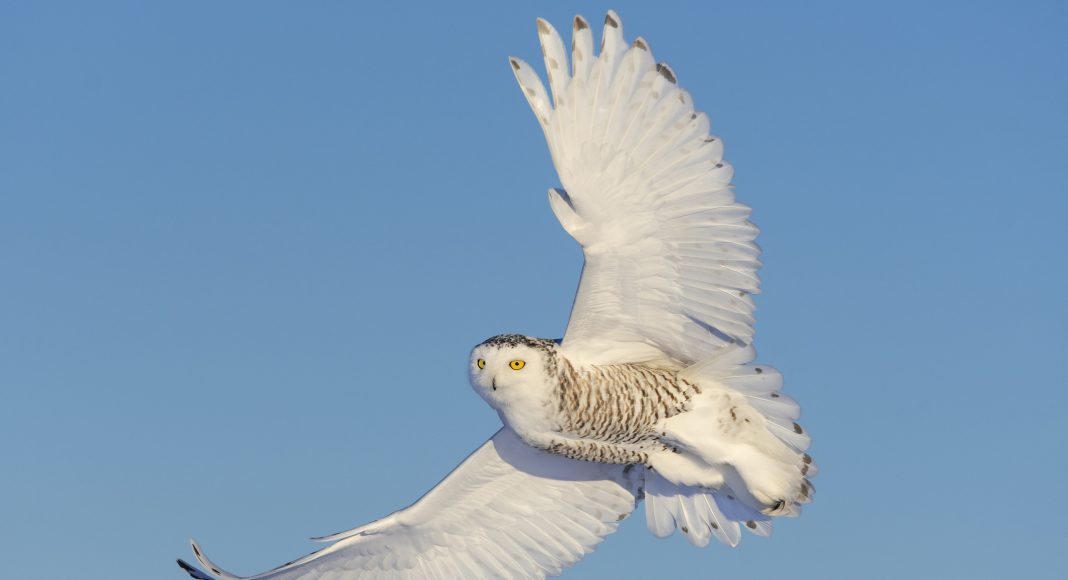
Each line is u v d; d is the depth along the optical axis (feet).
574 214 36.35
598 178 35.58
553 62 34.96
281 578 44.11
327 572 45.16
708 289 37.24
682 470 40.93
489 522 45.42
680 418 39.45
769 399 39.14
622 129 35.12
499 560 45.68
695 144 35.17
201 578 43.19
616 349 39.09
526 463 44.16
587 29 34.81
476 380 38.91
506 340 38.50
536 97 35.22
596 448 40.34
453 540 45.50
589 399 38.50
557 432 39.42
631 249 36.70
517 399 38.47
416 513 44.39
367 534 44.39
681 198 35.70
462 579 45.75
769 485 39.75
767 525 42.86
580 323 38.40
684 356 39.27
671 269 37.04
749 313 37.42
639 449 40.75
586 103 35.06
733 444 39.78
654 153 35.27
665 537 44.06
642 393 38.91
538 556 45.47
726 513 43.29
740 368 38.91
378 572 45.85
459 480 44.09
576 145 35.27
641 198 35.78
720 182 35.37
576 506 45.16
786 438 39.47
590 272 37.19
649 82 34.83
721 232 36.04
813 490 40.01
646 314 38.17
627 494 44.86
